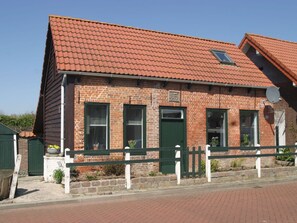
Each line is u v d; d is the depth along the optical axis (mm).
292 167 15422
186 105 15156
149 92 14344
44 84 18812
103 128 13625
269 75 20141
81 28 15516
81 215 8758
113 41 15492
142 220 8250
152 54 15664
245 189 12477
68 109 12859
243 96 16656
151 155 14250
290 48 21375
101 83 13469
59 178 12734
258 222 8023
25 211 9289
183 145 15023
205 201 10414
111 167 12719
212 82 15414
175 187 12164
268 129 17344
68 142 12805
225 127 16156
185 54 16781
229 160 15883
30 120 30203
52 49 16141
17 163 10547
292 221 8062
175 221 8148
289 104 18891
